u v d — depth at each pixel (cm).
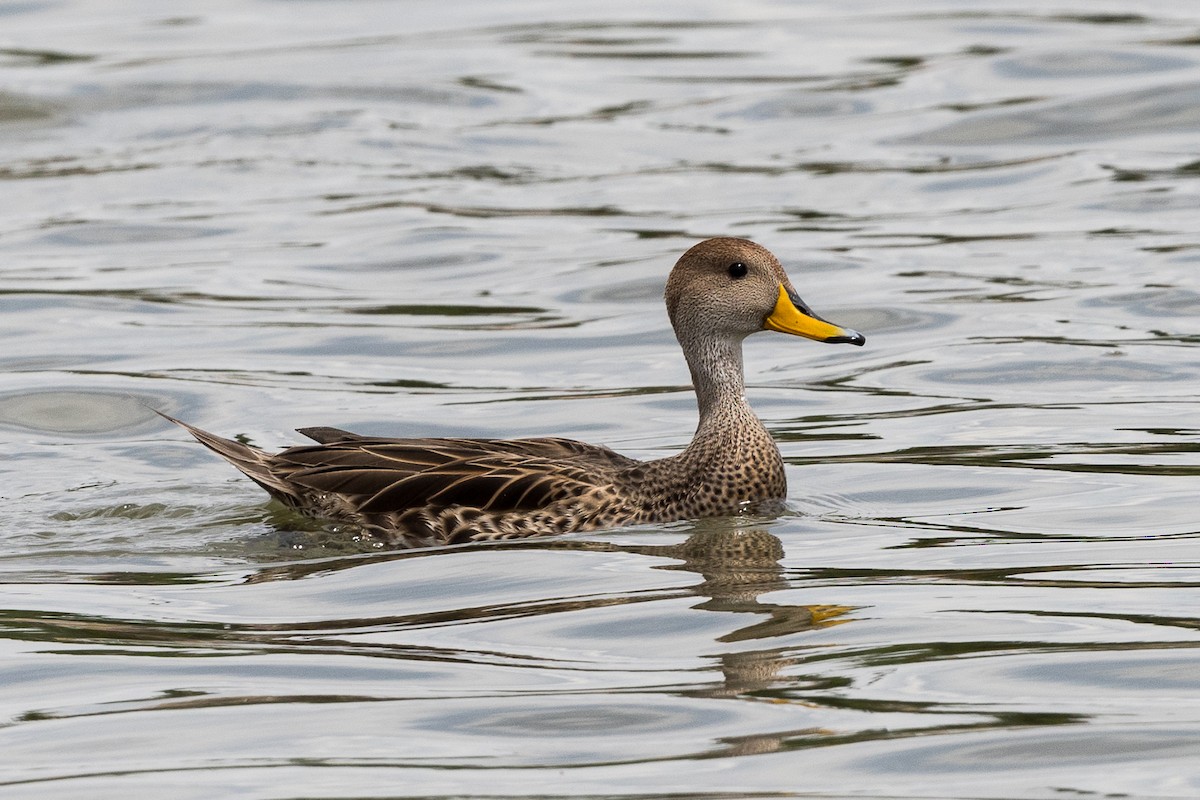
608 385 1778
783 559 1215
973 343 1866
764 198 2480
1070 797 826
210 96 3052
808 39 3316
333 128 2883
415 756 888
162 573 1223
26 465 1546
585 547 1254
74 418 1689
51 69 3195
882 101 2916
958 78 3002
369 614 1115
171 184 2625
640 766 870
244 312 2038
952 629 1050
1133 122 2750
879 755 875
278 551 1274
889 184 2534
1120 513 1305
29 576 1220
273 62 3228
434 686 983
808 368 1842
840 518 1327
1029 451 1501
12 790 857
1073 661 992
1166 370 1750
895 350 1870
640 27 3450
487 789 845
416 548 1274
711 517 1336
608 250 2259
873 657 1007
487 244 2308
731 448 1359
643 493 1322
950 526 1292
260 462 1360
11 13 3656
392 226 2395
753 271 1367
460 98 3014
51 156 2781
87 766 884
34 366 1848
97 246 2330
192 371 1828
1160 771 850
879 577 1163
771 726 913
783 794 835
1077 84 2920
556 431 1631
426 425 1655
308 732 923
